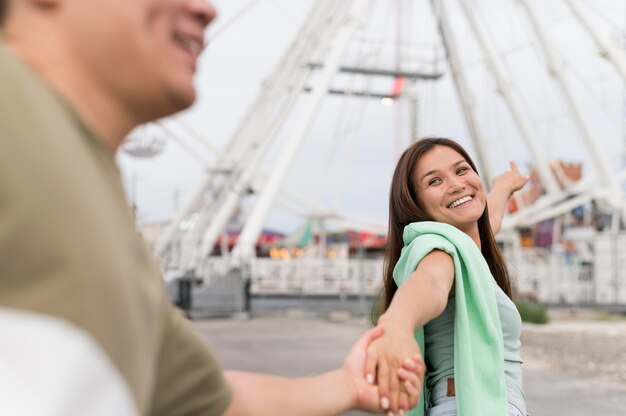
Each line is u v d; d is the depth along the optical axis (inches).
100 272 20.8
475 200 82.8
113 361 21.0
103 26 26.1
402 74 1005.2
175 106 29.1
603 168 898.7
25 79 22.2
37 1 25.8
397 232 85.0
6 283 19.6
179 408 37.4
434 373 74.0
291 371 330.3
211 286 687.1
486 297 70.5
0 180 19.8
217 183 816.9
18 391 17.9
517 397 73.9
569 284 847.1
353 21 800.3
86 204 21.4
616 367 362.9
